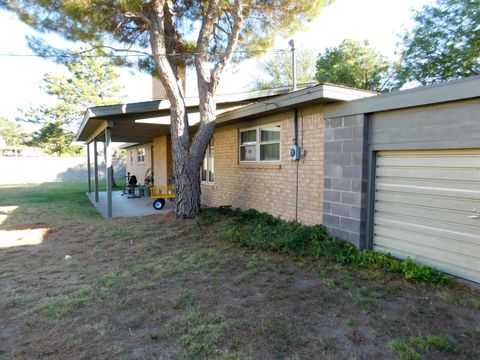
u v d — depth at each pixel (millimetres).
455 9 13820
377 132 4809
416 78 15289
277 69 26641
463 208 3830
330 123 5570
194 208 7812
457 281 3805
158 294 3592
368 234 4992
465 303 3271
